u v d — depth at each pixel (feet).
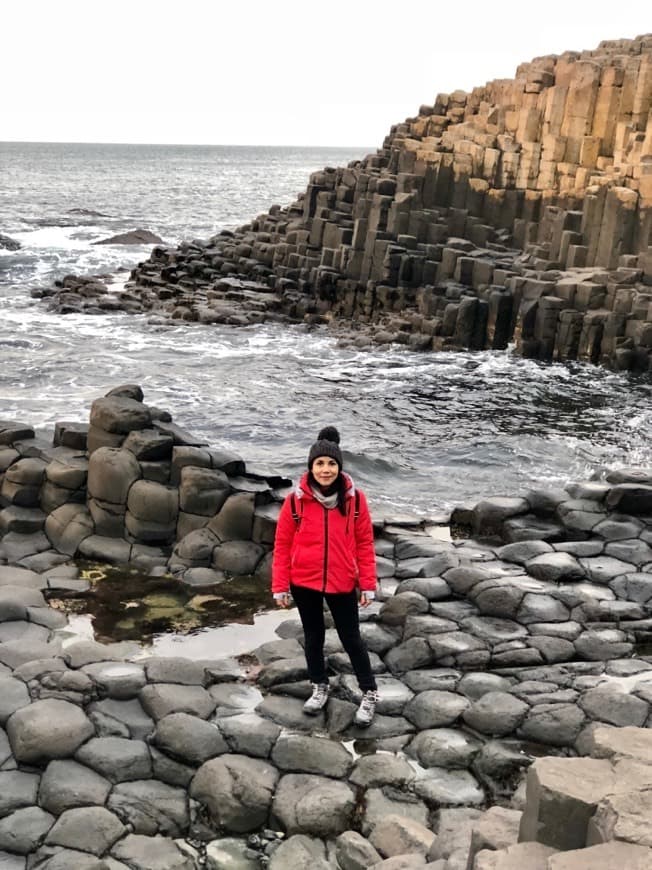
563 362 85.66
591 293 86.12
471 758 18.90
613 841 10.95
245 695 21.07
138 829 16.71
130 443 31.48
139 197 352.90
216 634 25.14
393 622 24.63
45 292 112.78
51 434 36.22
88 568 29.37
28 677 20.47
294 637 24.63
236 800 17.13
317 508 19.94
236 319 100.27
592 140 106.42
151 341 88.02
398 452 52.13
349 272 111.65
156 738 18.69
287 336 95.91
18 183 433.48
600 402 69.15
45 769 17.93
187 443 32.37
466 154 115.14
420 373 78.48
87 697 19.88
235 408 62.23
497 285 94.43
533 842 12.05
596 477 44.80
